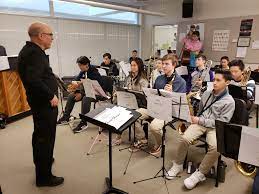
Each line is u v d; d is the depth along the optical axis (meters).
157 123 2.63
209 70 4.02
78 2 4.85
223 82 2.12
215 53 5.74
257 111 3.49
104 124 1.72
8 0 4.77
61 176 2.30
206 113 2.27
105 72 4.62
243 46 5.21
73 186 2.15
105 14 6.54
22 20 5.01
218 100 2.18
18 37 5.01
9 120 3.77
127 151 2.83
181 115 2.04
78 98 3.73
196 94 2.85
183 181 2.24
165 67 2.68
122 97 2.64
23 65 1.82
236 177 2.31
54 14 5.50
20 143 3.04
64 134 3.35
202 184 2.19
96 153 2.78
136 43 7.61
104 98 3.41
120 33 7.04
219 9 5.51
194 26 5.98
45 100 1.91
